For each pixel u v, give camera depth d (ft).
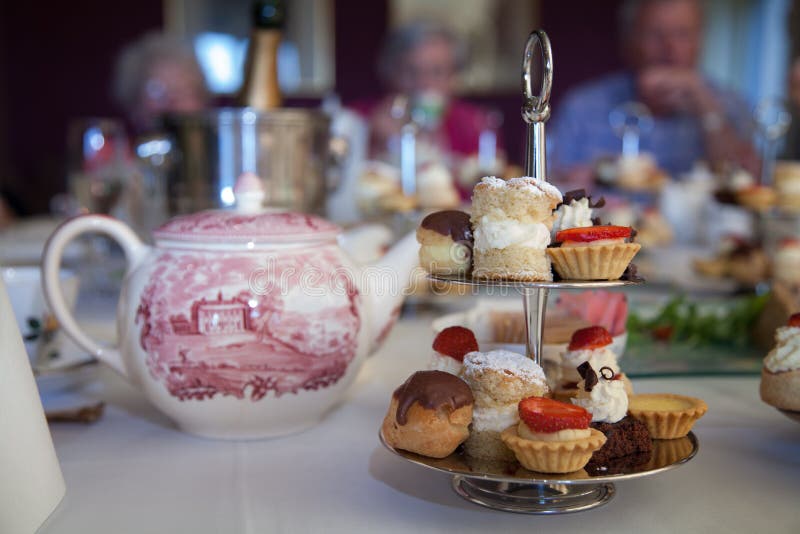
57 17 14.79
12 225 7.94
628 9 11.62
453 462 1.91
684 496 1.99
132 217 5.13
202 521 1.84
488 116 11.93
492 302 3.10
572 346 2.23
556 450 1.77
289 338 2.27
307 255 2.36
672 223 7.56
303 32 14.88
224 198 3.72
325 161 4.11
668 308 3.60
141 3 14.78
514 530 1.81
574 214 2.09
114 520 1.83
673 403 2.16
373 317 2.58
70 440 2.38
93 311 4.33
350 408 2.68
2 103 14.87
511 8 14.62
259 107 4.08
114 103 14.98
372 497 1.98
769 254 5.78
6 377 1.69
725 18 13.84
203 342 2.23
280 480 2.08
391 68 11.51
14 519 1.66
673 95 10.97
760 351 3.34
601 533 1.79
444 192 5.14
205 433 2.39
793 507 1.93
